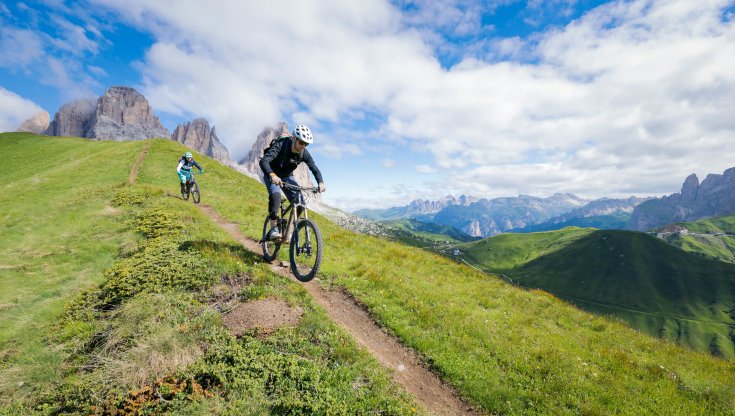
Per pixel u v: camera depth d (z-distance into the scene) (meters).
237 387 5.59
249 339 6.77
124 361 6.16
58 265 11.84
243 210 22.16
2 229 16.95
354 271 13.85
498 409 7.58
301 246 8.69
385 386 6.77
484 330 10.84
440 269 18.25
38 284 10.41
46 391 5.93
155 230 13.88
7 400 5.82
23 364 6.68
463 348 9.60
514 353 9.82
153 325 7.03
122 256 12.10
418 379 8.11
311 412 5.34
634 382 9.56
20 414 5.50
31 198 24.84
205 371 5.77
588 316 15.56
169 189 27.02
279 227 9.72
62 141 68.50
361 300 11.30
